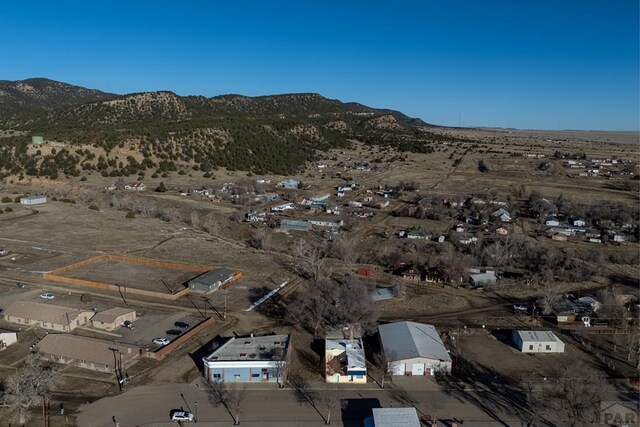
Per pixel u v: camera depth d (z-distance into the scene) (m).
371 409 65.00
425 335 82.56
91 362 74.25
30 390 62.25
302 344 83.31
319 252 134.25
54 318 87.31
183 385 70.50
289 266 125.81
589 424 61.38
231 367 71.44
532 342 81.25
